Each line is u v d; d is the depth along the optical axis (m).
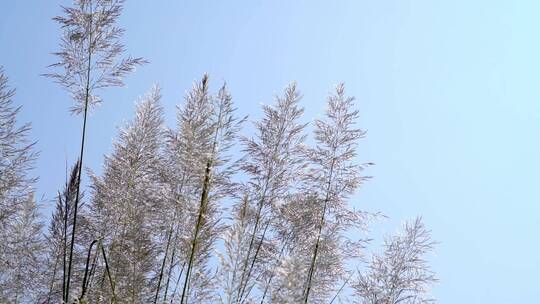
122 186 7.78
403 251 8.09
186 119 7.50
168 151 7.71
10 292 7.81
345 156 7.82
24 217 8.39
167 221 7.32
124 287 7.31
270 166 7.52
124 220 7.64
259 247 6.97
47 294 7.64
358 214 7.61
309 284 6.81
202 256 6.82
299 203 7.51
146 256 7.41
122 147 8.06
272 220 7.39
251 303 5.73
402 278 7.85
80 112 7.57
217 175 6.91
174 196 7.09
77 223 7.87
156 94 8.53
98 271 7.56
